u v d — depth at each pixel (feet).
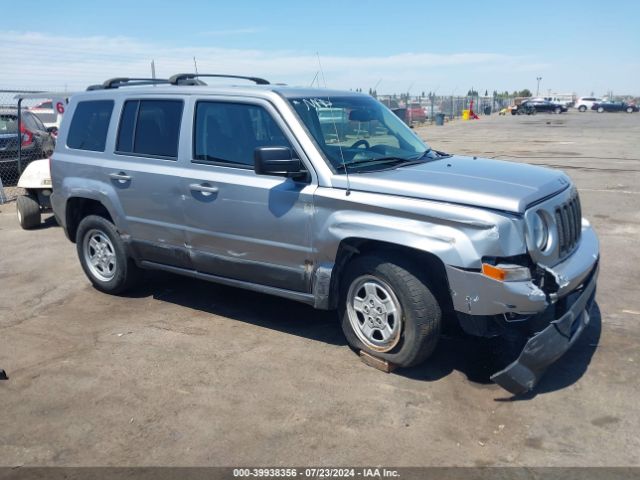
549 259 13.20
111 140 19.04
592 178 41.88
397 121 18.58
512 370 12.32
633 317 17.17
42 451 11.73
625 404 12.73
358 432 12.02
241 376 14.46
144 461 11.33
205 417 12.74
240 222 15.93
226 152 16.34
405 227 13.23
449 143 77.46
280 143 15.35
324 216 14.42
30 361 15.61
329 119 15.94
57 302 19.94
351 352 15.58
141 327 17.60
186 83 18.95
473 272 12.54
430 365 14.71
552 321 12.92
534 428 11.98
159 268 18.74
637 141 74.08
